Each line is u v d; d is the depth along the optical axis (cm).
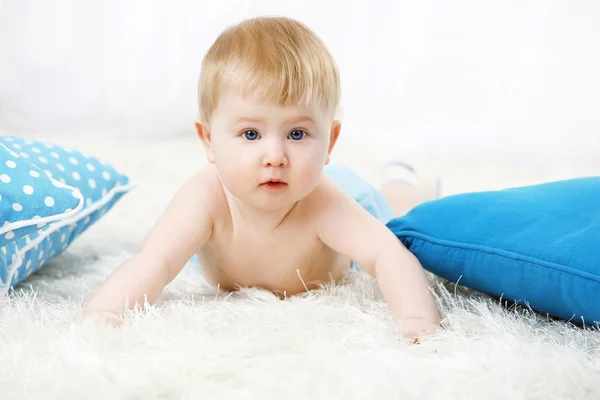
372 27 329
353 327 103
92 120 321
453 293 123
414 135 309
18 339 95
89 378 84
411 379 84
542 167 282
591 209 109
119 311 104
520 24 316
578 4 308
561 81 311
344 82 331
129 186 146
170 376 84
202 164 249
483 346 94
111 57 321
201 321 102
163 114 321
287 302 113
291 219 120
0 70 311
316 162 108
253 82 104
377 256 115
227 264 125
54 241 131
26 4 311
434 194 185
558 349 95
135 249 153
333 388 83
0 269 113
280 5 326
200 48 323
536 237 108
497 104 321
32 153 130
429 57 326
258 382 85
